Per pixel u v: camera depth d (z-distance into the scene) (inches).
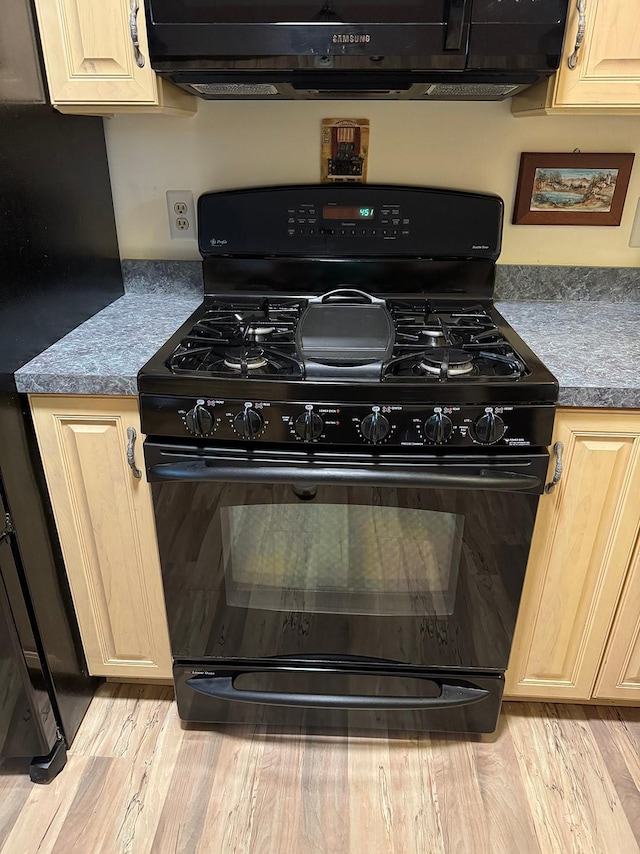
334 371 42.8
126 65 46.4
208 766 55.0
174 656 54.3
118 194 62.2
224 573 49.7
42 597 50.6
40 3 44.9
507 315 58.8
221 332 51.1
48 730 52.7
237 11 43.3
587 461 46.4
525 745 57.1
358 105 58.3
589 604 52.3
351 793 52.9
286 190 57.7
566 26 44.6
